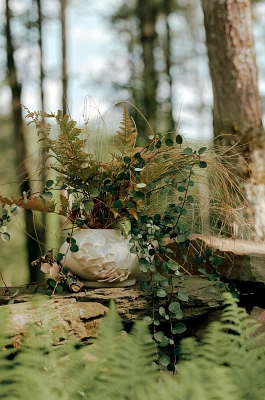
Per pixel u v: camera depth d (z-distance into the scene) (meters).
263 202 3.98
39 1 10.98
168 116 13.77
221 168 3.06
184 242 2.70
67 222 2.88
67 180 2.76
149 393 0.91
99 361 1.05
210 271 3.06
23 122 10.81
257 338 1.22
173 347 2.61
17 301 2.54
